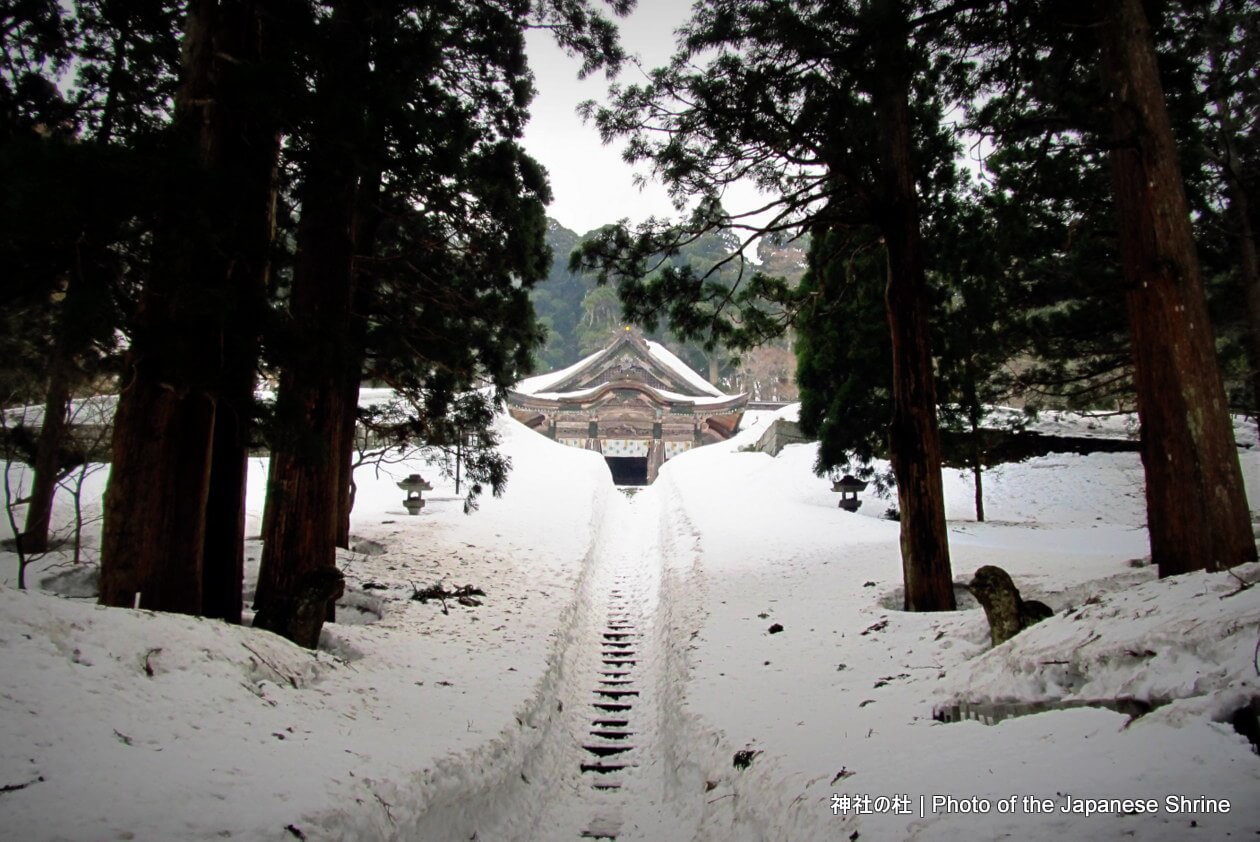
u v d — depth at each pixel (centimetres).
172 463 804
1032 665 598
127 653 549
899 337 1116
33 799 365
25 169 617
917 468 1094
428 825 546
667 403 4556
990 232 1539
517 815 698
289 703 621
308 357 830
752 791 594
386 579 1327
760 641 1017
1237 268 1575
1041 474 2488
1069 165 1427
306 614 830
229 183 716
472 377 1495
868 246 1361
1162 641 522
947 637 882
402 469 2850
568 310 7944
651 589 1730
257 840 385
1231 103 1448
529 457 3512
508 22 1183
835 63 1067
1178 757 398
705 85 1109
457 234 1368
